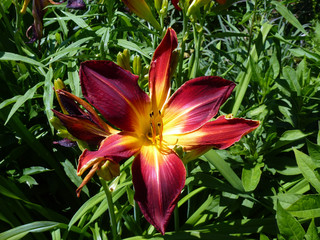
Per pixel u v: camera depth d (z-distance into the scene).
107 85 0.22
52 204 0.34
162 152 0.22
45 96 0.28
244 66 0.36
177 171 0.20
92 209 0.30
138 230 0.27
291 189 0.29
